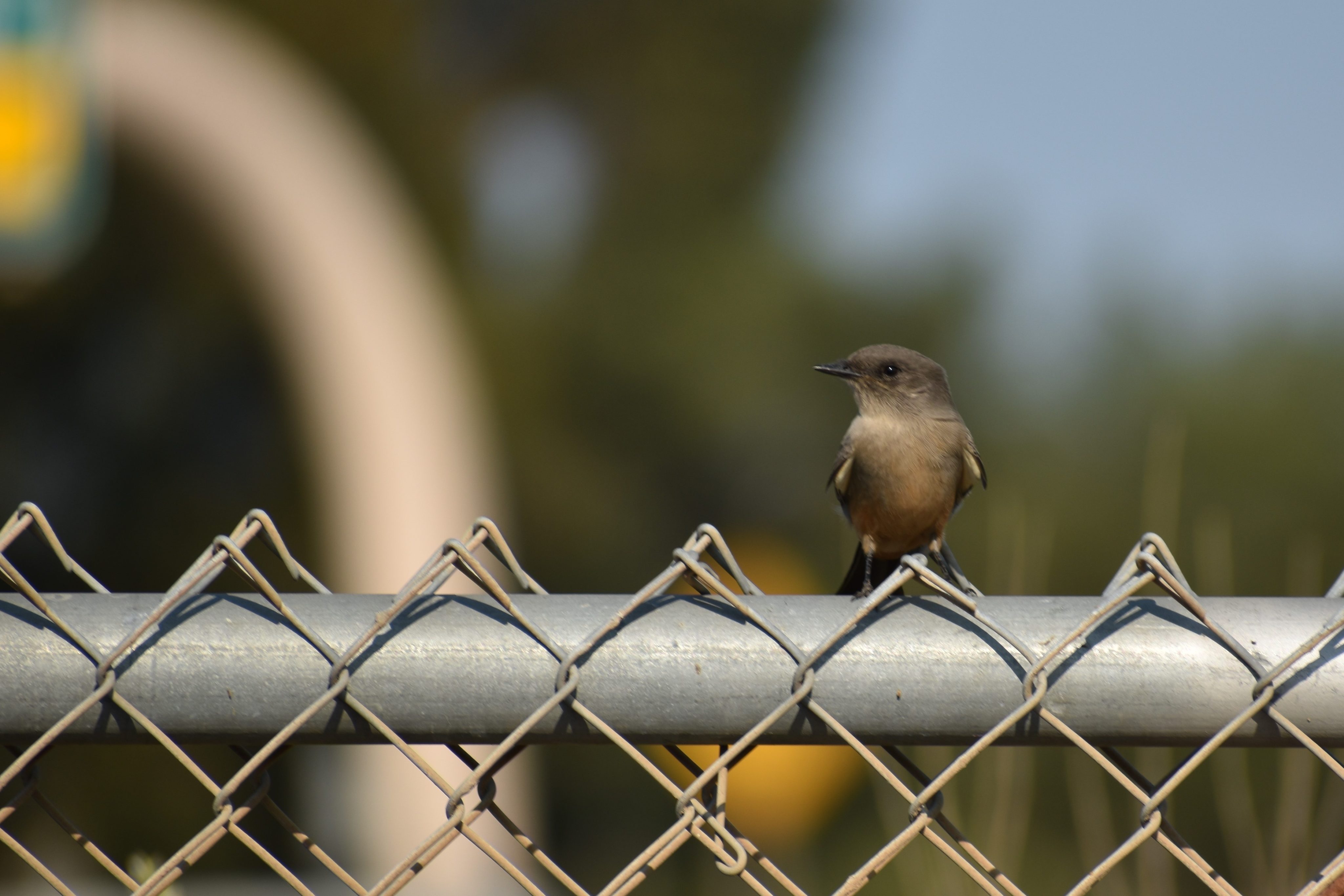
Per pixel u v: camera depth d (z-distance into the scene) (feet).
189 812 61.00
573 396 111.45
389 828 33.17
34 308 80.94
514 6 115.44
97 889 45.11
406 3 101.60
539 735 9.70
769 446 113.60
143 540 86.48
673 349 110.73
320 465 47.78
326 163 50.24
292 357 49.26
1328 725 9.50
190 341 84.89
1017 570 21.09
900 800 22.62
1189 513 80.84
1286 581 79.25
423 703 9.57
